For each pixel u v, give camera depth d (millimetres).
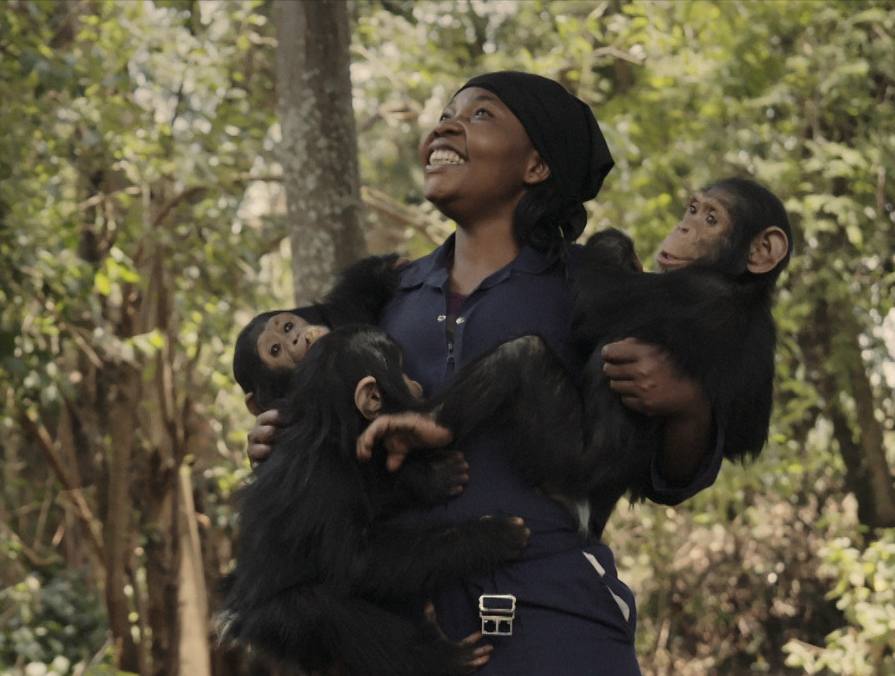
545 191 3465
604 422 3295
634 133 13195
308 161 7711
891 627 12242
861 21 13805
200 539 14594
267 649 3383
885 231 14227
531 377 3293
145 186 12281
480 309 3396
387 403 3303
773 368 3455
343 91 7777
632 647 3340
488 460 3309
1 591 12609
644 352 3242
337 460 3285
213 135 12234
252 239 12727
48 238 10445
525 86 3451
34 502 15008
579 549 3281
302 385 3393
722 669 16422
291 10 7734
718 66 12852
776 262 3469
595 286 3379
